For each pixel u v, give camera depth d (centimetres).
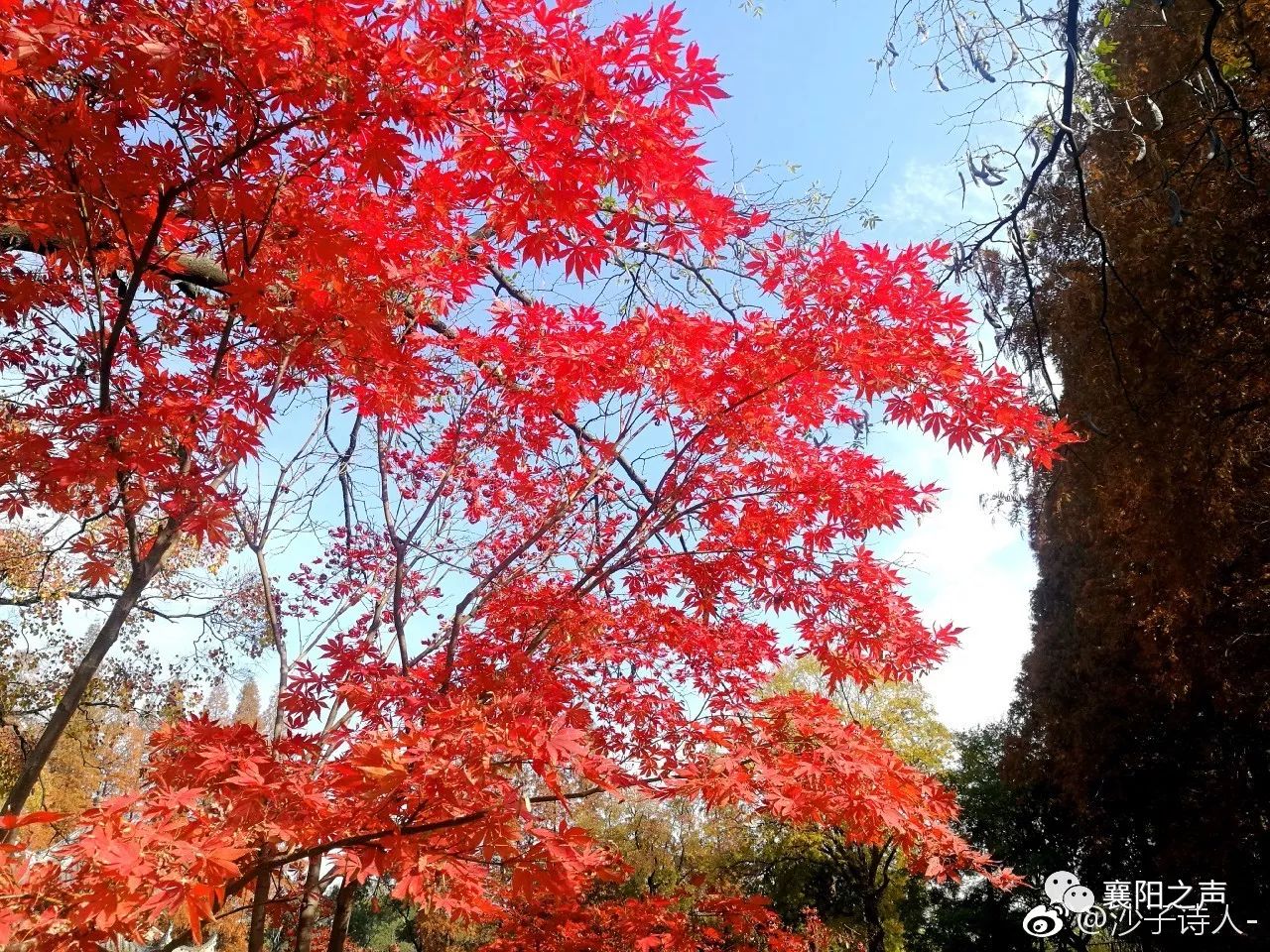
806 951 548
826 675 469
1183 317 916
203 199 284
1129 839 1692
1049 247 1032
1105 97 504
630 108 236
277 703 498
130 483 300
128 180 270
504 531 616
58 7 223
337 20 222
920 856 374
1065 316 1053
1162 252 899
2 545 929
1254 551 964
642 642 477
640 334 405
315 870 475
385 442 610
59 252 296
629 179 260
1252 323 910
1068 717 1619
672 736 456
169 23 225
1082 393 1050
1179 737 1437
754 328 402
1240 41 837
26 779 267
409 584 643
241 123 259
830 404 454
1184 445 908
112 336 283
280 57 239
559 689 408
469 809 256
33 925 201
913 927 2259
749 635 481
